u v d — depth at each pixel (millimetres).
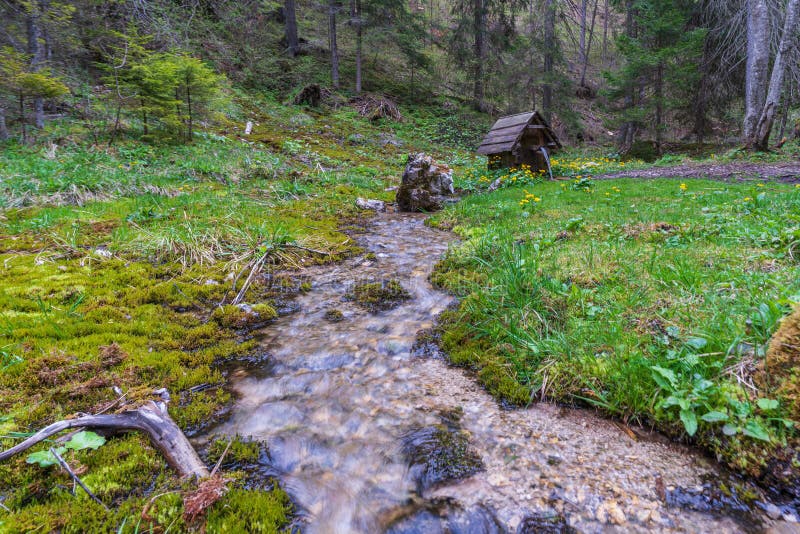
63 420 1646
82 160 6680
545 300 2883
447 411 2049
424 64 19953
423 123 17734
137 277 3582
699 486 1530
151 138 8508
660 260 3227
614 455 1708
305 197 7465
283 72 17391
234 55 16031
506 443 1810
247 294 3541
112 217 5000
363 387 2268
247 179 7867
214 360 2525
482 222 5691
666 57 14734
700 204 5445
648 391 1911
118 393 1998
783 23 14125
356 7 18031
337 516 1454
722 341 2002
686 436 1757
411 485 1597
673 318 2373
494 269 3607
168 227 4730
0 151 6734
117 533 1296
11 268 3484
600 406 1989
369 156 12656
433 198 7457
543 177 9812
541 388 2145
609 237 4160
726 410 1684
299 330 2973
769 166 9742
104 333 2604
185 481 1533
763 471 1526
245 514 1414
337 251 4766
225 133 11023
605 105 21359
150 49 10773
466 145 17125
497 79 19469
